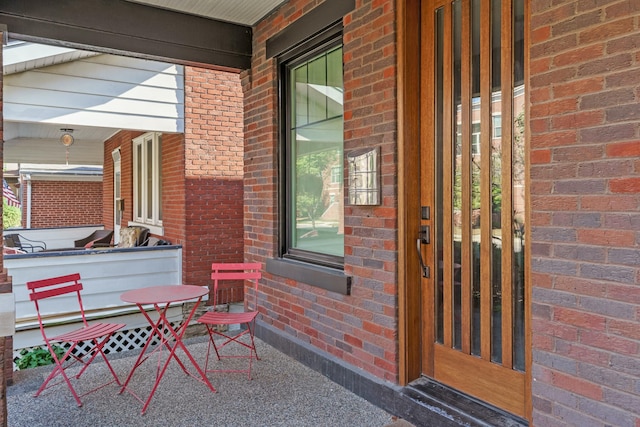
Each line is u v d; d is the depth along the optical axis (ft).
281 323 13.16
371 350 9.78
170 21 13.26
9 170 44.75
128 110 18.54
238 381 10.84
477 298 8.21
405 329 9.07
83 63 17.66
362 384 9.87
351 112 10.33
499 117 7.80
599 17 5.91
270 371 11.46
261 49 14.10
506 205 7.65
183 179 19.80
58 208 44.27
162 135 22.35
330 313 11.09
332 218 11.69
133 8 12.74
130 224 27.55
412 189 9.15
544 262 6.55
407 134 9.09
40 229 33.71
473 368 8.27
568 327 6.25
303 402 9.71
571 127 6.21
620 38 5.72
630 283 5.62
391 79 9.21
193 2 12.81
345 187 10.57
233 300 20.38
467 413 7.84
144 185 25.17
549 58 6.46
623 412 5.67
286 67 13.50
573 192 6.20
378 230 9.59
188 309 19.33
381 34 9.43
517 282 7.53
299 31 12.16
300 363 12.00
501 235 7.76
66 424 8.88
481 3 8.11
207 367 11.78
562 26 6.31
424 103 9.16
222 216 20.39
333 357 10.94
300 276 12.04
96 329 10.81
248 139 14.92
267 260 13.65
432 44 9.02
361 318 10.07
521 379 7.43
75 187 45.01
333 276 10.77
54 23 11.68
